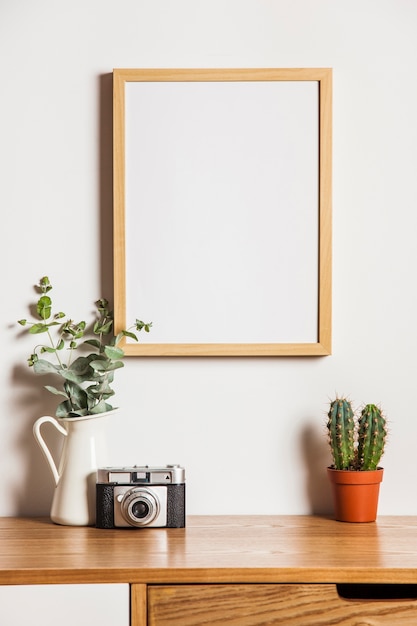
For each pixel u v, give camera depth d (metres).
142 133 1.67
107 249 1.68
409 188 1.67
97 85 1.68
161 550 1.35
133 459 1.67
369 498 1.58
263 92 1.67
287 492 1.67
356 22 1.68
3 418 1.67
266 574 1.24
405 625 1.26
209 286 1.67
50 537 1.46
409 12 1.67
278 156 1.67
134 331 1.67
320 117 1.67
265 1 1.68
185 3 1.68
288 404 1.67
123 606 1.25
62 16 1.68
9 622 1.24
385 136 1.68
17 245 1.67
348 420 1.58
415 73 1.67
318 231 1.67
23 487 1.67
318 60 1.68
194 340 1.67
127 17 1.68
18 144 1.68
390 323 1.68
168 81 1.67
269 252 1.67
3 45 1.67
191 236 1.67
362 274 1.68
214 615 1.25
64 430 1.60
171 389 1.68
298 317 1.67
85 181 1.68
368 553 1.33
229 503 1.67
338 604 1.26
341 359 1.67
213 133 1.67
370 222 1.68
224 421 1.67
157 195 1.67
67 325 1.68
